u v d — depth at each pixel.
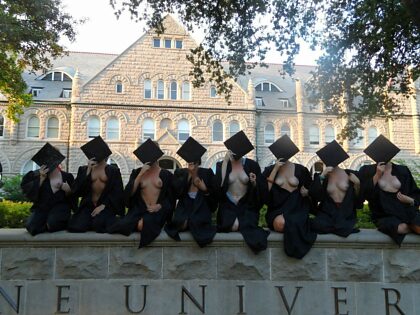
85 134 33.66
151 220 5.61
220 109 35.66
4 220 7.85
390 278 5.72
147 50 35.84
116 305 5.53
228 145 5.93
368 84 14.17
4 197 17.73
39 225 5.64
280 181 6.00
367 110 14.58
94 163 5.85
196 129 35.16
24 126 33.53
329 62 13.87
